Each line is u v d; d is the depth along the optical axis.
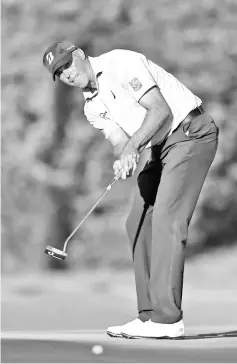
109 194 90.38
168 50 78.81
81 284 73.19
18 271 87.50
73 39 79.62
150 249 18.06
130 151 16.70
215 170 83.56
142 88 16.73
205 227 87.12
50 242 87.88
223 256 84.44
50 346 15.71
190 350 14.95
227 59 79.50
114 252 92.00
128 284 74.56
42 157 84.62
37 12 80.25
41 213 86.62
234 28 79.25
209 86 80.12
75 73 17.14
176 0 78.62
